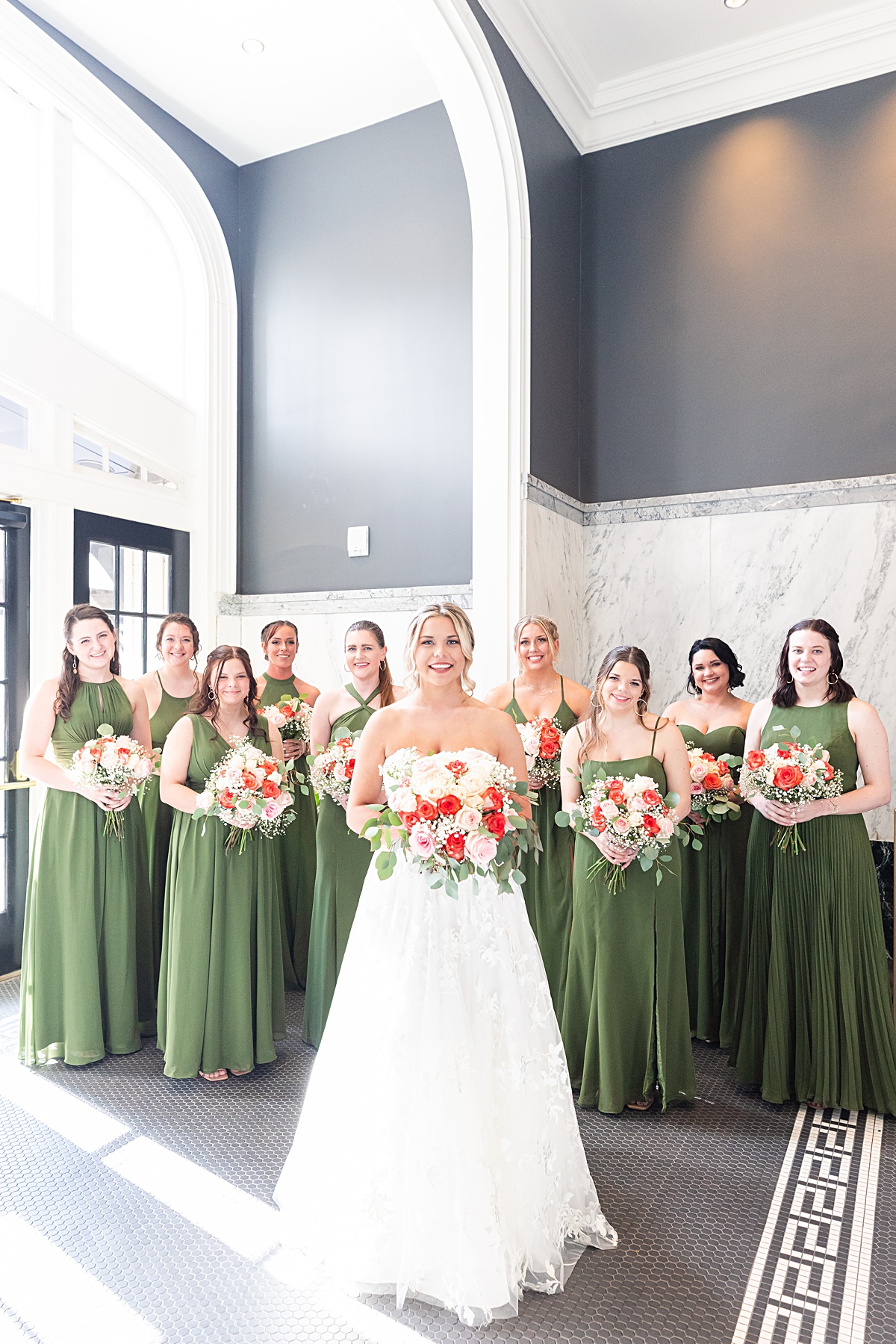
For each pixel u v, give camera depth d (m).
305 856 3.93
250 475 5.34
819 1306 1.92
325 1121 2.10
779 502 4.34
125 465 4.83
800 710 2.95
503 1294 1.87
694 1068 2.90
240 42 4.32
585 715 3.22
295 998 3.86
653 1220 2.23
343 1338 1.83
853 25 4.14
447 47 3.79
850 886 2.79
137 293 5.00
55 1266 2.05
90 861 3.09
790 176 4.38
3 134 4.22
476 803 1.94
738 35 4.30
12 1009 3.64
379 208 4.93
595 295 4.84
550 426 4.47
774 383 4.40
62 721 3.16
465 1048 1.94
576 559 4.75
